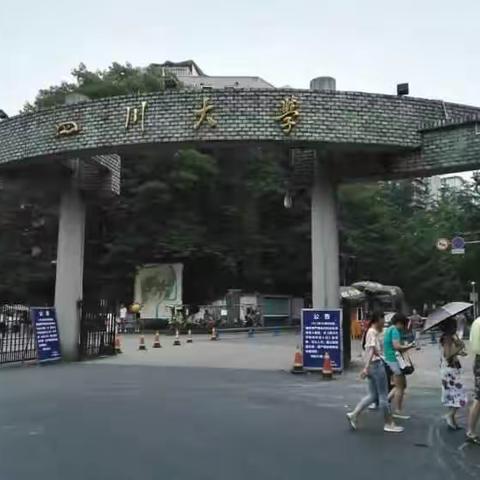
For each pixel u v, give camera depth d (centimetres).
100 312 2228
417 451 776
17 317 2158
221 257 4662
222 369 1781
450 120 1645
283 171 4947
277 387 1398
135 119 1712
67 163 2044
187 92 1683
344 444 812
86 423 943
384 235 5522
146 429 900
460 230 4500
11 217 4547
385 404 902
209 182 4803
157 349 2603
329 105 1647
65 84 5134
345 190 5312
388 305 3791
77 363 1938
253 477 651
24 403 1137
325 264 1803
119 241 4581
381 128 1656
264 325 4603
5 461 712
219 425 938
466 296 5744
